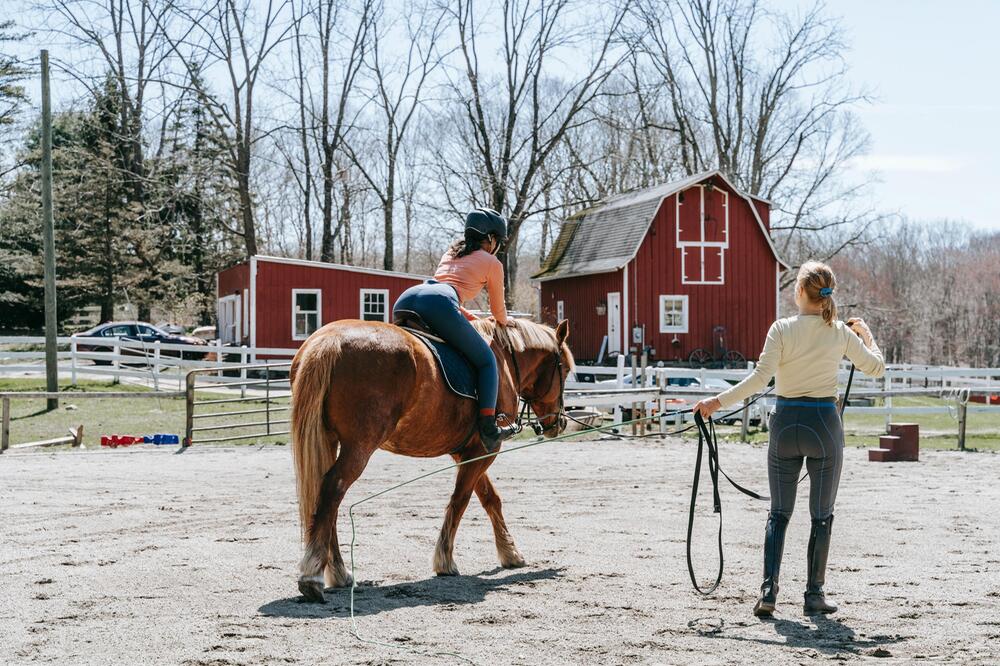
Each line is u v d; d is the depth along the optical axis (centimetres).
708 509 1049
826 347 589
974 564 764
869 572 734
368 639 540
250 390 2723
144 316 4691
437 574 718
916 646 538
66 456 1573
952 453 1727
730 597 652
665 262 3759
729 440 1916
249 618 580
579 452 1700
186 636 539
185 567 728
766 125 4694
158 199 4397
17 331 4950
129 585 667
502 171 4297
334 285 3238
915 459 1576
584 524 952
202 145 4984
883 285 8644
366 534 886
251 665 490
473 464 716
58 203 4500
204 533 883
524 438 1934
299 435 604
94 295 4531
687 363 3728
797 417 591
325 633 550
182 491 1173
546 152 4278
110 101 4356
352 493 1153
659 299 3750
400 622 579
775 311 3850
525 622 585
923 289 8581
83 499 1099
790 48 4606
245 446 1745
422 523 946
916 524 953
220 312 3912
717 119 4700
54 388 2302
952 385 5022
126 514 994
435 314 695
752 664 504
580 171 5484
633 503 1095
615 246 3856
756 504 1085
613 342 3806
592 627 574
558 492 1188
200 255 5141
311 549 605
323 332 634
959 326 8488
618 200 4272
